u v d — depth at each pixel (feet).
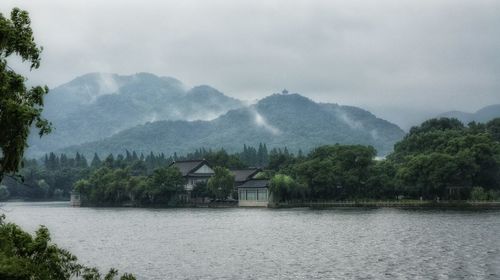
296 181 548.31
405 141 618.44
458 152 466.29
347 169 526.16
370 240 230.48
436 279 142.61
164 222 370.32
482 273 149.18
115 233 295.89
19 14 60.70
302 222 338.13
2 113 57.41
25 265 57.36
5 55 59.31
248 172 650.43
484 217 334.44
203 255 199.52
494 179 472.85
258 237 255.91
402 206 472.44
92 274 72.13
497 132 641.40
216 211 504.43
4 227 62.03
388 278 145.79
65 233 299.17
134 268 174.60
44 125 61.57
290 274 156.15
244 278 152.76
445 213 381.81
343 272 156.46
